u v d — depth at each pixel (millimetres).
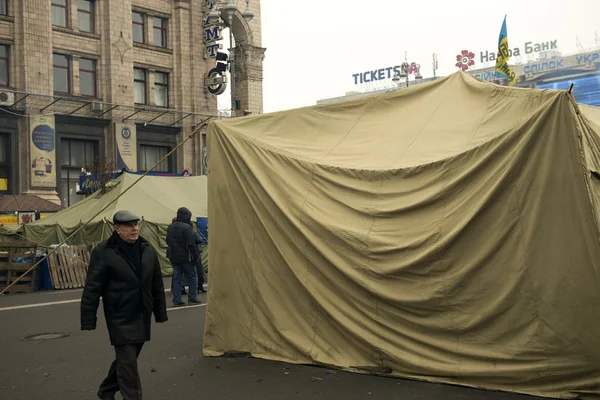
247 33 45594
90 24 37031
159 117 40188
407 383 6203
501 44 39938
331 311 6895
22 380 6910
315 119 8023
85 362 7719
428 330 6277
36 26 33406
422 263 6258
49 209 29250
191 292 12641
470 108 6844
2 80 32688
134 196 20469
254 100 46156
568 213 5555
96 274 5277
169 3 41312
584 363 5426
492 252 5883
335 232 6898
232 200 7949
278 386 6297
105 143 37125
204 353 7863
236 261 7828
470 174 6113
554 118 5676
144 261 5414
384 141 7262
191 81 41938
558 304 5551
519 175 5809
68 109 35188
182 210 12656
